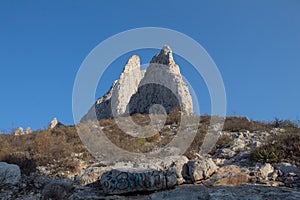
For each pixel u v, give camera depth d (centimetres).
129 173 1205
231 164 1434
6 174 1262
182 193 1100
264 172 1275
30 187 1254
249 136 1877
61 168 1467
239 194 1041
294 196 1008
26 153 1630
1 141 1952
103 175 1240
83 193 1198
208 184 1224
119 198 1145
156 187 1192
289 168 1291
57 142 1862
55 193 1173
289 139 1532
